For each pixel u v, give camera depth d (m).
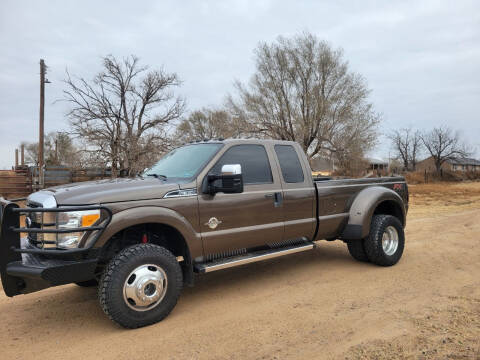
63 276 3.35
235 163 4.58
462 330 3.35
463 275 5.21
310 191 5.21
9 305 4.53
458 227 9.27
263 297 4.52
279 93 24.95
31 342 3.49
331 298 4.39
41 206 3.61
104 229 3.47
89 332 3.67
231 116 26.86
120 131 19.12
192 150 4.85
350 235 5.56
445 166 70.25
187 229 3.99
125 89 19.55
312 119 24.66
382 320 3.68
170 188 3.96
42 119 20.36
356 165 25.52
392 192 6.02
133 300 3.61
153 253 3.71
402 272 5.45
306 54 24.70
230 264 4.23
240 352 3.13
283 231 4.88
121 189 3.76
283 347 3.20
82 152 19.19
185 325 3.72
